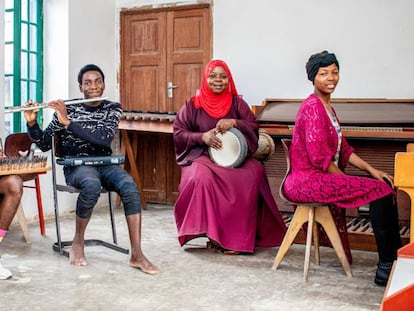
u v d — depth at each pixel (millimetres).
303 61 5266
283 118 4535
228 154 3883
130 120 5348
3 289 2910
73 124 3475
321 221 3270
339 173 3121
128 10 6012
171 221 5000
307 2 5211
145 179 6094
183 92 5820
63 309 2611
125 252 3691
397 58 4926
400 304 1300
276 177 4723
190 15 5734
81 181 3404
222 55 5605
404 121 4242
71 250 3492
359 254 3812
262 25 5406
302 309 2666
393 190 2988
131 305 2684
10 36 5117
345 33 5090
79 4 5543
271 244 3910
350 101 4625
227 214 3738
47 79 5500
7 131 5117
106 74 5969
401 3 4887
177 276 3203
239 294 2885
